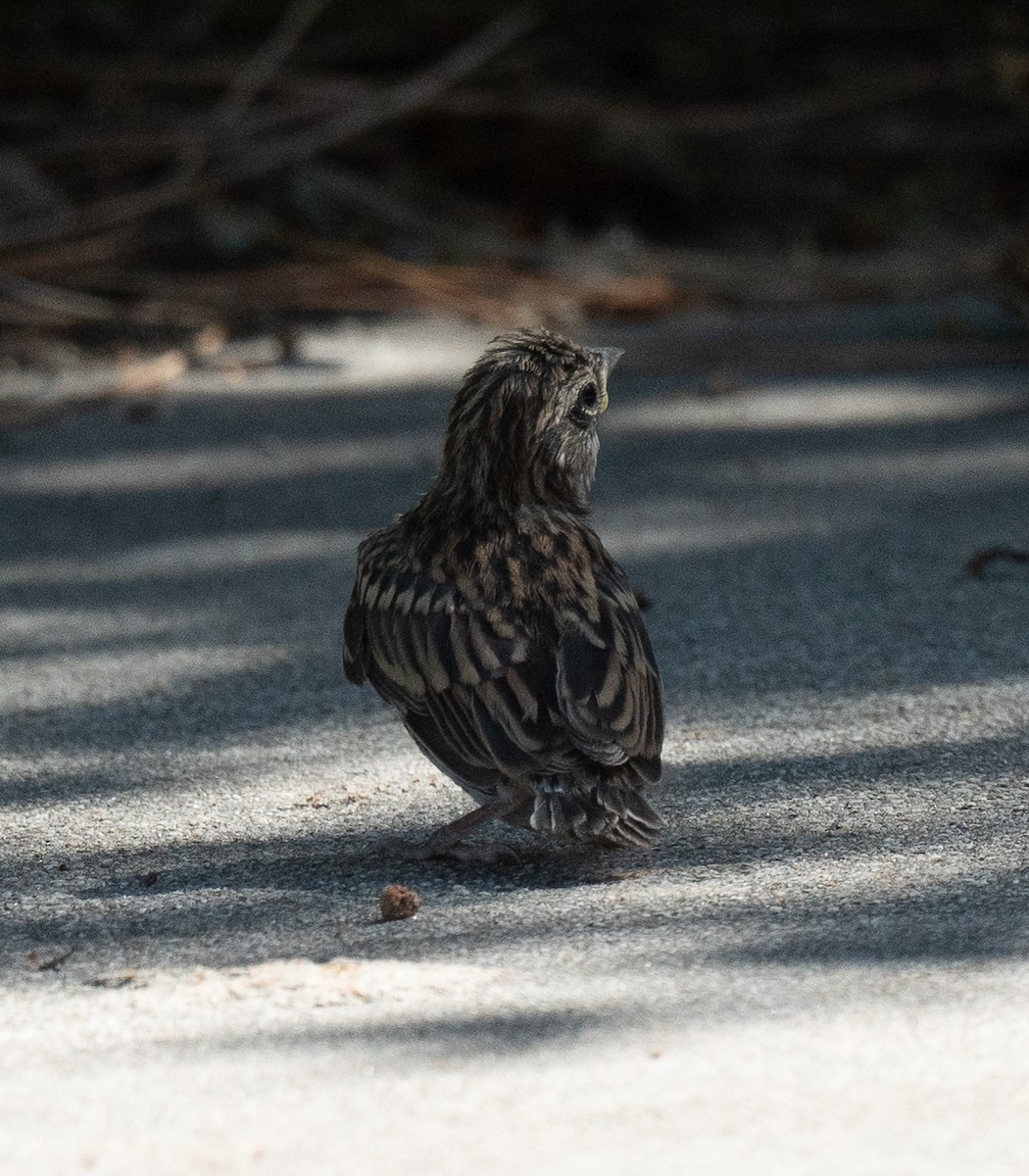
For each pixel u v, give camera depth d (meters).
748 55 27.83
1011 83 27.58
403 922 6.88
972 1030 5.62
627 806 6.94
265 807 8.34
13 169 22.34
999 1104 5.17
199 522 13.73
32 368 18.88
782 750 8.80
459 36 26.45
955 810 7.86
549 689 7.04
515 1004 6.00
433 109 24.36
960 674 9.88
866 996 5.91
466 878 7.36
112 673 10.46
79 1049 5.80
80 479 15.03
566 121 24.94
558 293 21.48
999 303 20.27
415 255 22.61
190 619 11.47
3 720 9.74
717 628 10.92
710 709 9.50
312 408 17.25
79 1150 5.11
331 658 10.62
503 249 22.98
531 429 7.62
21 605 11.90
